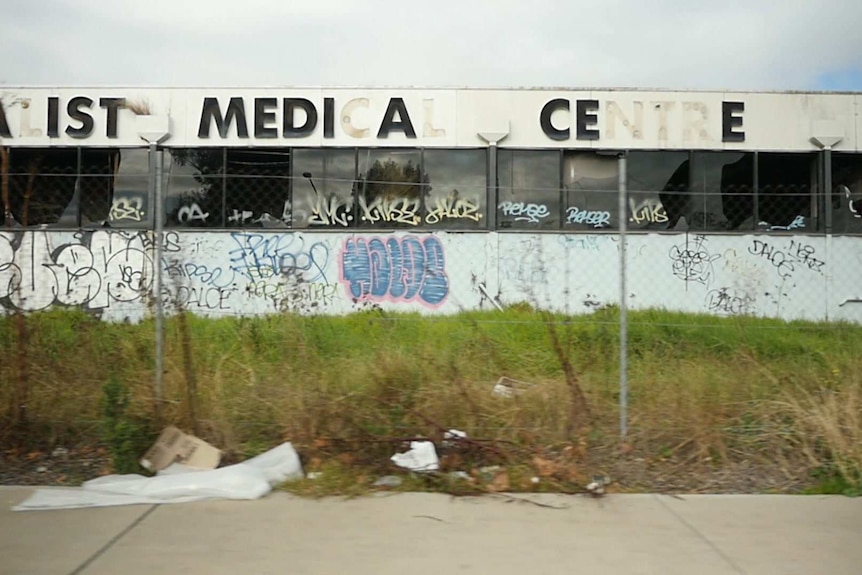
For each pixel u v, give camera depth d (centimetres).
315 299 1022
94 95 1644
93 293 1579
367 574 438
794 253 1655
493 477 597
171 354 704
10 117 1638
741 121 1667
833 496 579
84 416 662
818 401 649
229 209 1638
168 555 462
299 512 538
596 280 1631
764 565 453
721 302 1630
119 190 1645
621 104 1664
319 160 1653
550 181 1659
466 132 1652
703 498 572
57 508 539
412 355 703
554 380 685
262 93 1650
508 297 1177
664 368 713
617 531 506
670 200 1662
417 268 1623
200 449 620
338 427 640
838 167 1684
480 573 440
